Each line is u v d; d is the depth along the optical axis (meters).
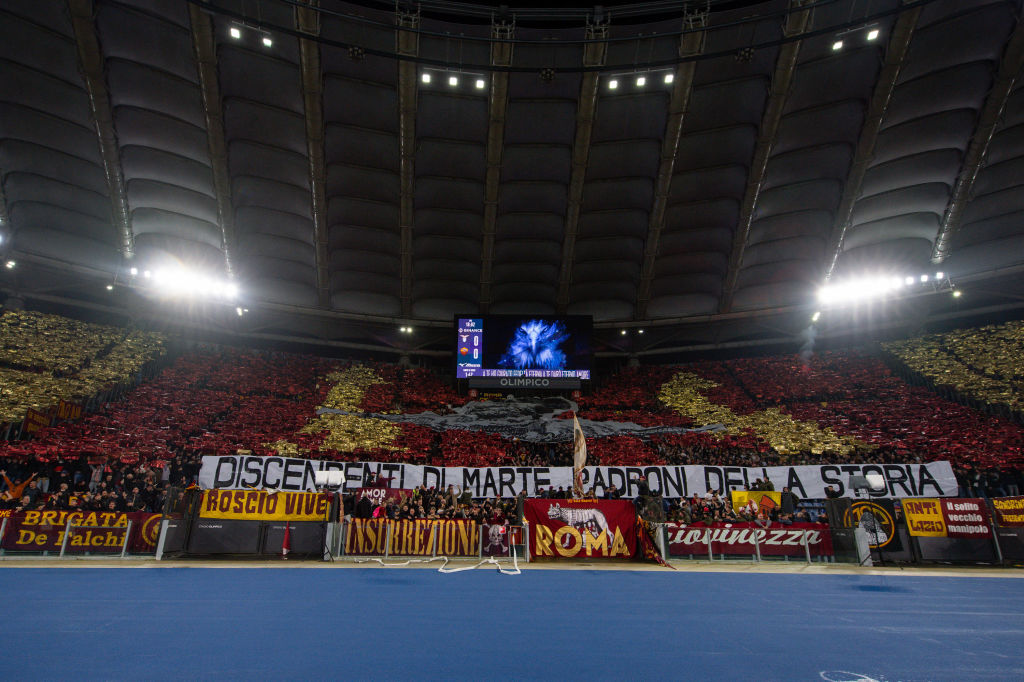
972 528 14.52
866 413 31.50
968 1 24.05
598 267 38.69
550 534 15.45
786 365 39.78
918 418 29.78
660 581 11.02
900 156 30.17
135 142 28.97
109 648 5.04
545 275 39.06
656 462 29.00
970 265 34.62
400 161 30.94
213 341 41.06
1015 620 6.84
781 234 35.38
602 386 40.41
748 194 31.88
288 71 26.98
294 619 6.55
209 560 13.97
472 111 29.75
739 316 39.75
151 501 18.06
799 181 32.09
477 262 37.91
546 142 31.39
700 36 25.59
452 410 35.84
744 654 5.08
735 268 36.72
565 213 34.91
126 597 7.95
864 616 7.09
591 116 28.97
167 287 35.53
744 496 19.31
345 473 23.97
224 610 7.06
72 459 22.88
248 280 37.38
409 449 30.50
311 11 24.39
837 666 4.67
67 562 13.05
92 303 35.56
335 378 38.78
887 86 26.34
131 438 26.31
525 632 6.00
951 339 36.16
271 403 33.84
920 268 35.69
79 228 33.28
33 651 4.88
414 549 15.20
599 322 41.34
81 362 31.25
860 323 39.28
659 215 33.84
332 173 31.77
